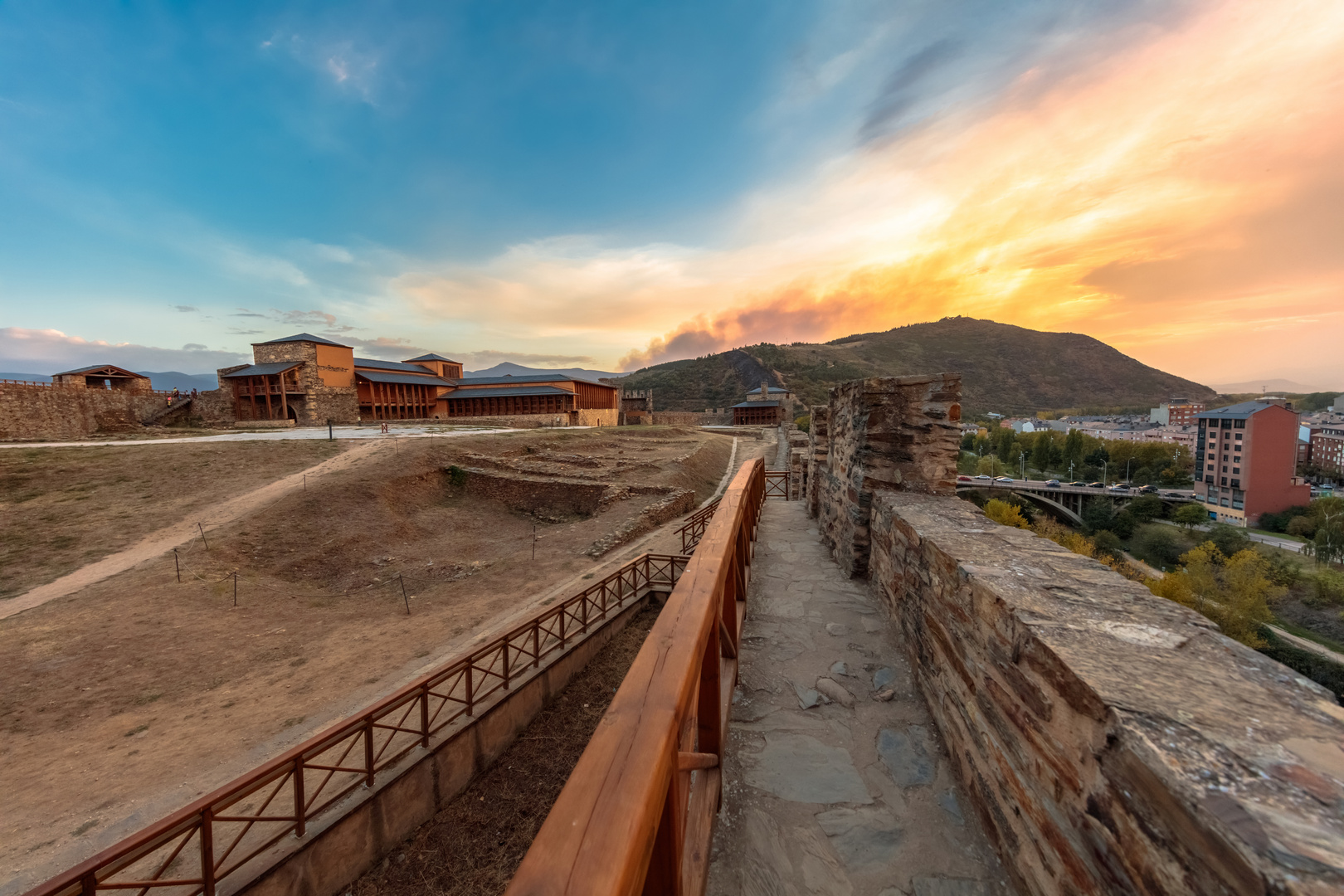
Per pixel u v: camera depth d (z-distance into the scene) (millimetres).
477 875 5180
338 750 6648
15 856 5426
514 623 10992
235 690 8875
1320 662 27109
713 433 56531
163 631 10766
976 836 2254
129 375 42438
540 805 5996
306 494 18797
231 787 4285
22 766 6934
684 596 2051
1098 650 1729
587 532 18031
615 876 768
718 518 3461
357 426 38969
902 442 5203
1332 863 899
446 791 5977
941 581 3021
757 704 3311
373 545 17047
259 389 39969
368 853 5207
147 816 5945
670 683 1381
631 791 965
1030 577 2469
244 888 4348
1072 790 1595
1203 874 1060
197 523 16109
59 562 13672
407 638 10844
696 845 1903
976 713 2408
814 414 9547
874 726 3072
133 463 20719
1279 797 1074
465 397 52406
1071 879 1574
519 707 7059
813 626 4426
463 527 20453
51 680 8977
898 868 2105
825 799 2496
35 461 19844
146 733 7660
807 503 10000
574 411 52844
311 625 11688
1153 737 1278
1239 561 35250
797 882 2049
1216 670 1589
